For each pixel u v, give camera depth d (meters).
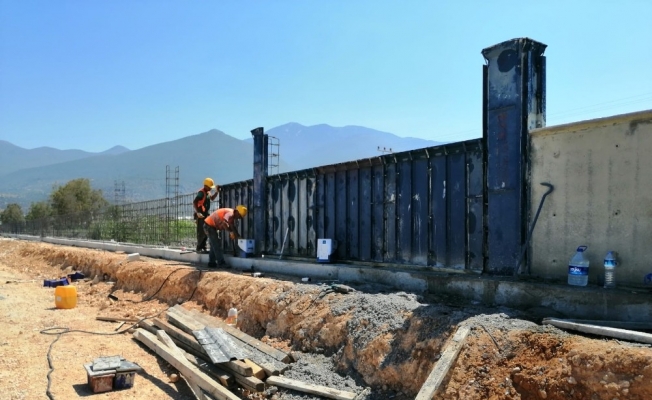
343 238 11.88
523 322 6.00
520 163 7.71
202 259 16.48
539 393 4.97
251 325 10.41
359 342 7.50
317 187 12.80
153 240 23.81
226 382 8.00
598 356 4.75
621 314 5.96
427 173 9.62
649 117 6.29
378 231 10.84
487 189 8.36
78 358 9.68
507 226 7.95
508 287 7.28
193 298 13.17
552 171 7.38
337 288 9.38
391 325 7.25
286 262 12.45
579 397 4.71
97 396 7.95
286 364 8.20
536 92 7.88
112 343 10.78
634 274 6.45
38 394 7.83
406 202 10.12
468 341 5.93
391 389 6.68
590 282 6.89
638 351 4.56
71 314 13.73
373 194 10.98
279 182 14.33
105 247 25.64
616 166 6.64
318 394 7.11
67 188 65.12
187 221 20.88
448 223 9.17
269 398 7.51
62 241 33.06
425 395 5.30
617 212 6.63
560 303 6.58
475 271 8.64
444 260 9.26
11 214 78.50
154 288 14.98
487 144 8.31
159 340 10.25
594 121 6.79
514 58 7.81
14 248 35.00
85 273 21.14
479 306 7.26
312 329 8.69
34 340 10.74
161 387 8.52
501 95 8.02
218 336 9.34
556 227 7.32
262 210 14.86
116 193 56.69
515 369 5.29
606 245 6.74
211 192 17.67
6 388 7.95
